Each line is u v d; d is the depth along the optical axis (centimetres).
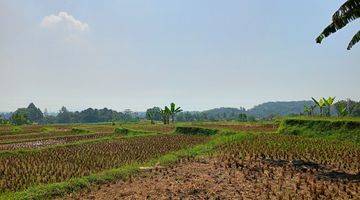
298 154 2316
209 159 2275
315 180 1566
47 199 1457
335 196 1338
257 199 1314
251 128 5059
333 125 3403
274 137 3372
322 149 2508
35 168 2288
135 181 1727
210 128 4659
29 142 4512
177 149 3144
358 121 3250
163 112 8262
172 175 1825
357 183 1525
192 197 1375
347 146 2684
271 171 1780
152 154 2862
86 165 2359
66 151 3158
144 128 5975
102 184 1697
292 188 1462
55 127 8269
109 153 2966
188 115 18288
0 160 2667
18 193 1512
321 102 5844
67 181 1703
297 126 3722
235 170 1870
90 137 4950
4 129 7419
